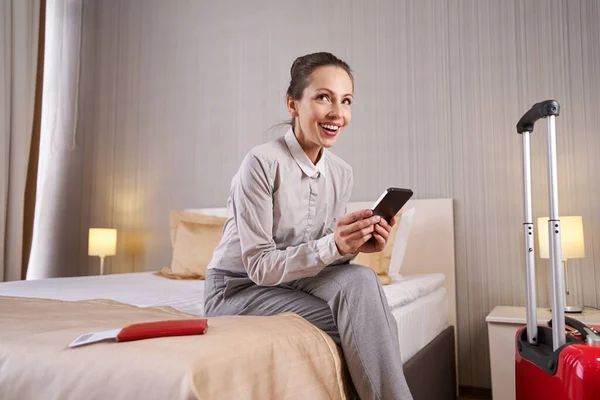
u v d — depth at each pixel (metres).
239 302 1.31
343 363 1.13
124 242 3.67
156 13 3.76
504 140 2.68
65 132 3.74
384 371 1.08
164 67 3.69
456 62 2.83
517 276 2.60
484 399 2.58
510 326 2.08
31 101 3.38
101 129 3.85
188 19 3.65
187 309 1.61
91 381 0.79
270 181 1.25
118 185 3.74
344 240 1.08
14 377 0.85
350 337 1.11
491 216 2.68
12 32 3.28
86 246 3.80
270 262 1.18
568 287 2.48
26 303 1.38
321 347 1.07
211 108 3.50
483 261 2.67
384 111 2.98
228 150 3.41
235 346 0.88
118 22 3.89
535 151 2.60
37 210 3.57
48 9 3.64
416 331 1.82
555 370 1.19
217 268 1.38
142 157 3.70
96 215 3.79
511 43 2.72
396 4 3.01
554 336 1.24
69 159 3.77
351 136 3.04
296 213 1.32
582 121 2.53
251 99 3.38
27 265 3.34
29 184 3.37
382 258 2.40
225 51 3.50
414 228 2.78
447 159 2.80
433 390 1.90
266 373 0.90
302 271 1.15
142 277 2.85
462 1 2.85
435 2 2.91
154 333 0.89
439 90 2.86
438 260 2.70
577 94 2.55
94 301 1.43
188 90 3.59
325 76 1.26
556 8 2.64
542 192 2.57
